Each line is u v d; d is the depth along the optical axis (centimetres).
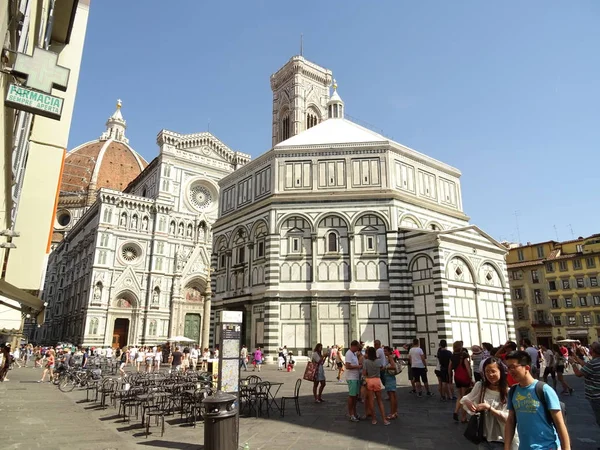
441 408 1733
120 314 7831
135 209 8406
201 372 2595
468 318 3906
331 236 4222
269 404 1830
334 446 1170
